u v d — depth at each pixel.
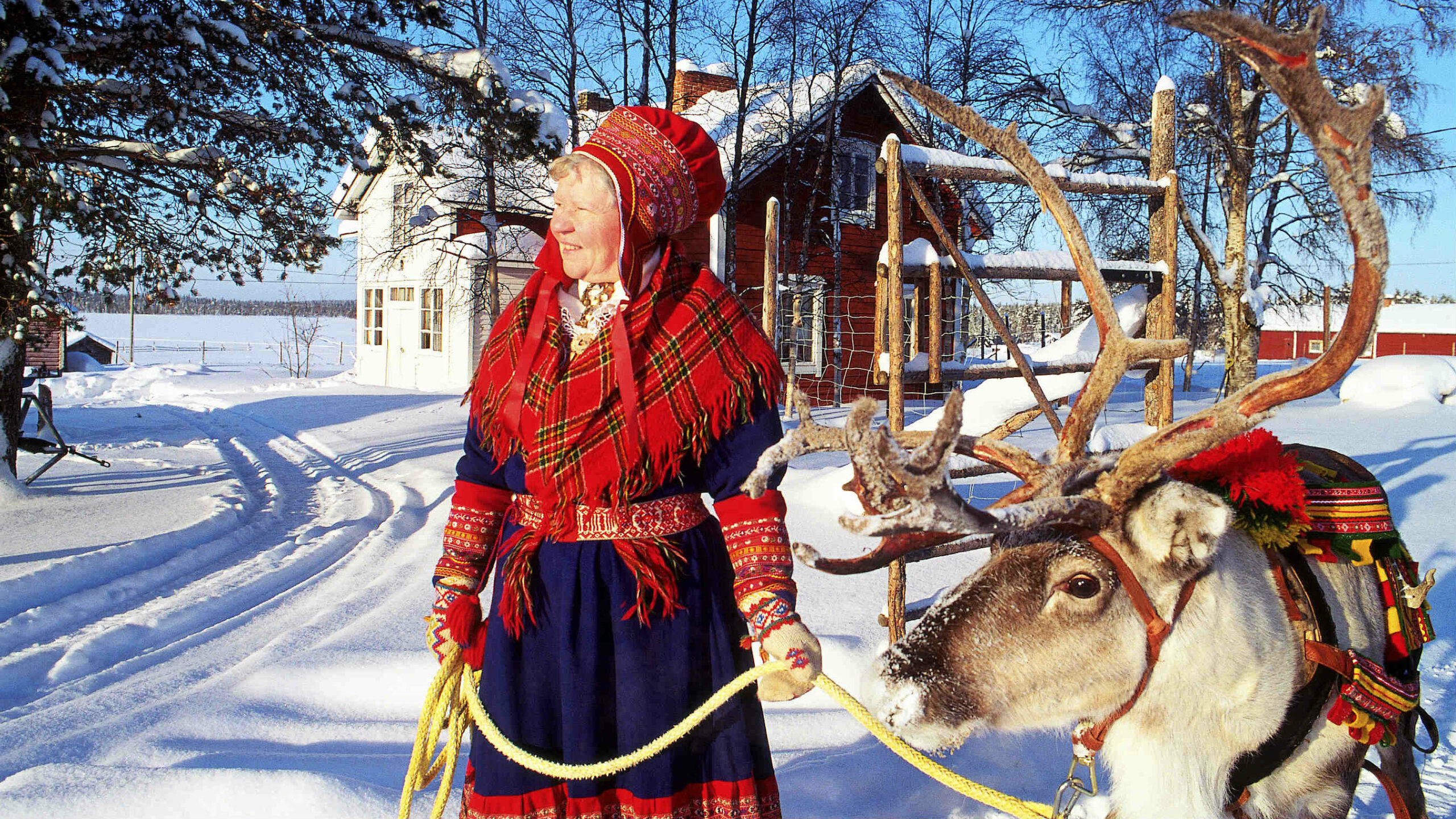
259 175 9.62
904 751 1.96
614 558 1.93
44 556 6.76
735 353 1.94
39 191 8.27
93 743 3.58
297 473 11.64
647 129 1.99
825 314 18.28
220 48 8.97
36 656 4.91
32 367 28.03
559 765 1.86
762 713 2.06
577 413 1.91
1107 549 2.00
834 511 6.74
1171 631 2.03
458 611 2.05
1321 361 1.99
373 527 8.29
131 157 9.37
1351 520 2.39
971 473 4.63
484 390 2.05
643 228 1.94
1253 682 2.07
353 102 9.87
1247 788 2.21
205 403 20.45
